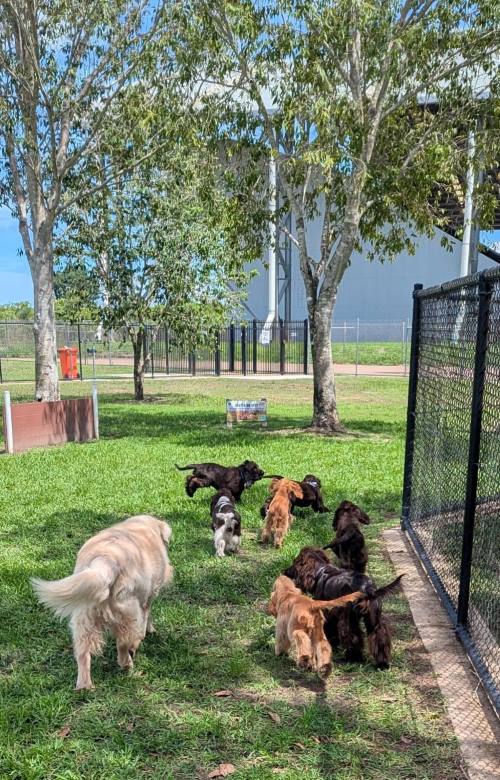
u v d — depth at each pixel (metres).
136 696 4.05
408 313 47.62
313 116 11.88
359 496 9.02
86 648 4.07
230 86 13.16
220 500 7.00
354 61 12.56
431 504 6.52
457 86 13.25
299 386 28.03
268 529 7.09
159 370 36.31
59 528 7.62
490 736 3.63
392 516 8.26
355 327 43.66
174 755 3.49
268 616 5.29
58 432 13.78
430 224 14.45
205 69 13.18
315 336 14.82
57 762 3.42
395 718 3.84
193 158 15.48
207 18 12.26
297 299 47.41
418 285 7.53
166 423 16.69
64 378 31.72
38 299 15.24
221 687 4.19
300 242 14.54
